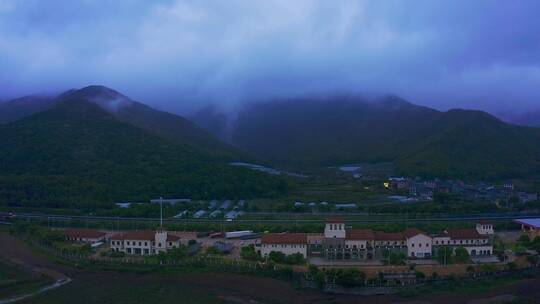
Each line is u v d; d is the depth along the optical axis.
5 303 149.75
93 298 153.75
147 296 155.12
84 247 198.38
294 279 166.38
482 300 151.50
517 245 195.75
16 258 199.25
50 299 153.25
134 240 198.50
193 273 174.25
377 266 174.75
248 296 155.12
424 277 163.00
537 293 156.38
